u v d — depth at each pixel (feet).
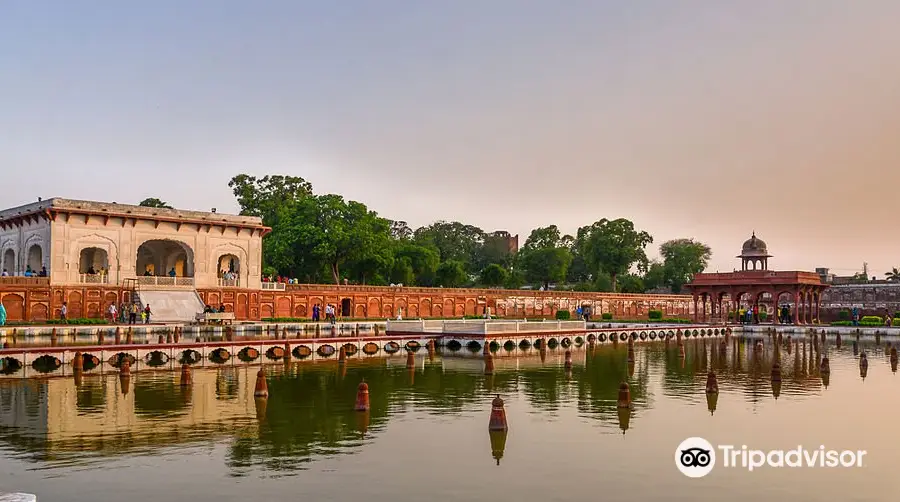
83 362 91.61
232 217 177.37
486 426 54.03
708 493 38.52
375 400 65.57
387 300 205.77
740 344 147.33
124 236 161.58
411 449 46.83
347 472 41.52
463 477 40.78
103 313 154.81
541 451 46.55
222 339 125.59
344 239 209.56
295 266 217.15
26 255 162.40
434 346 119.75
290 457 44.68
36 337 122.01
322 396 67.36
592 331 148.05
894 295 258.98
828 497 38.22
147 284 161.48
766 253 220.84
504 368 92.99
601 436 50.88
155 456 44.70
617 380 80.79
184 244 170.91
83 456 44.57
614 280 318.24
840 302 269.85
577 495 37.93
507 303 234.79
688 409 61.72
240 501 36.47
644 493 38.42
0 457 44.27
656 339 163.43
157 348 96.37
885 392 72.69
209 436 50.16
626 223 312.29
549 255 300.81
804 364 102.42
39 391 69.15
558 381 79.61
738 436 51.11
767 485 40.01
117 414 57.62
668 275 348.59
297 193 258.37
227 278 176.55
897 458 45.52
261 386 66.39
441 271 273.13
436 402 64.59
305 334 143.54
